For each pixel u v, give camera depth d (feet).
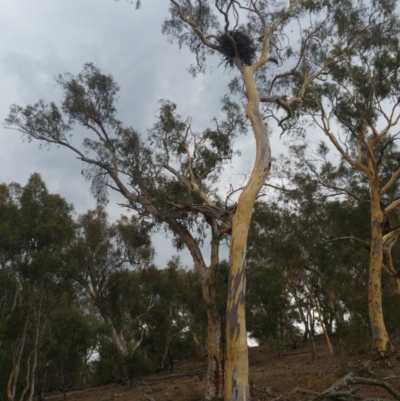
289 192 85.25
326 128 75.10
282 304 101.04
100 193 73.41
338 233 103.91
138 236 76.33
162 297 126.52
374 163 72.18
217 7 56.13
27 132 73.97
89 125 73.51
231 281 45.29
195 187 71.00
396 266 97.76
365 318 87.71
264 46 58.80
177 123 77.56
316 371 67.15
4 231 76.18
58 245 81.51
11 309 79.82
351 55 70.33
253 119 52.31
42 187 82.58
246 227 46.70
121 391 97.40
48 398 105.09
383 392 48.73
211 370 61.72
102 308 119.44
